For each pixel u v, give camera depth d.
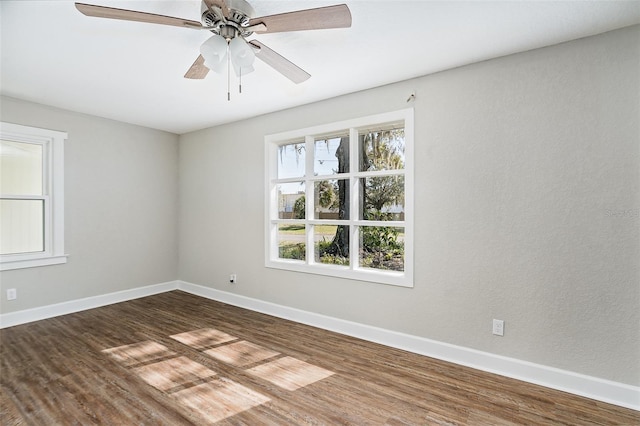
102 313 3.89
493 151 2.52
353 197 3.27
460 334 2.66
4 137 3.43
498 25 2.06
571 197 2.25
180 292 4.88
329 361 2.69
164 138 4.86
